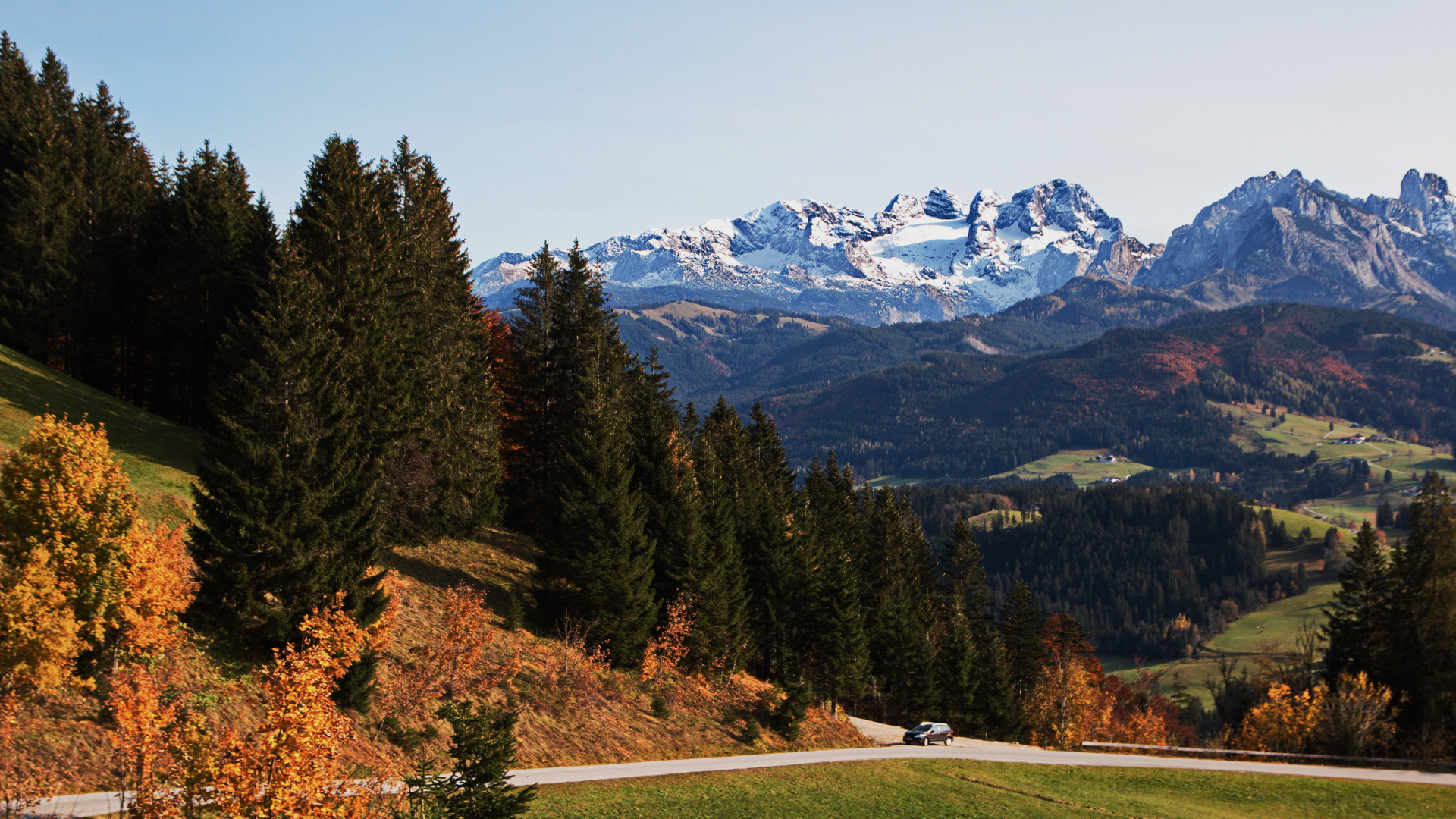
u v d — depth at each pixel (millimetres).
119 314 63344
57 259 58812
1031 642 102312
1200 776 53875
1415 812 47031
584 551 53250
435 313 59375
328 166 55656
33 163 60375
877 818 40344
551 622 54344
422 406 54469
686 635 57469
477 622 42688
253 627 37281
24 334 57344
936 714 83188
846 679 67375
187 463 50375
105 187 66062
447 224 68125
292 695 19031
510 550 62688
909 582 101375
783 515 77688
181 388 63344
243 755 18797
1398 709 66812
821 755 53562
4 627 25094
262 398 37688
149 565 29656
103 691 30438
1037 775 52812
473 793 25469
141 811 19172
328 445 38750
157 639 30250
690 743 50656
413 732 37531
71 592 27594
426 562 54062
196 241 60781
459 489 57219
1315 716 66188
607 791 38562
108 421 51344
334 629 30766
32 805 23828
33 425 45875
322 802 19578
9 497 28469
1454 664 67125
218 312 60594
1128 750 65688
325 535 37031
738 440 86125
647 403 69750
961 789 47219
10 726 26688
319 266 49125
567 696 47625
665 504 62531
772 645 73312
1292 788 51062
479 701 42906
